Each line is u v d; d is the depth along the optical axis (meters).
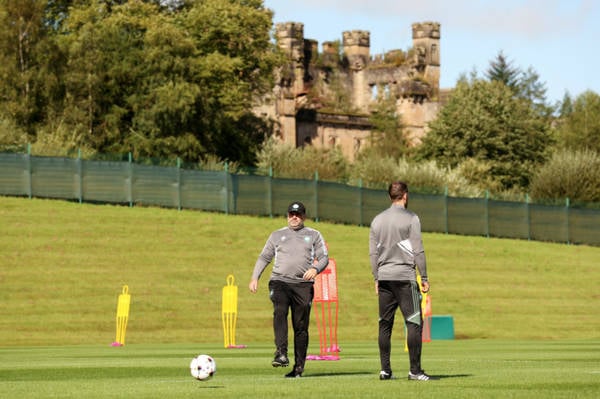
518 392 39.41
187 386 44.12
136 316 155.50
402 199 45.16
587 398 37.50
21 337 139.00
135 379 51.44
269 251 49.53
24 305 157.38
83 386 45.41
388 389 40.78
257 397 38.00
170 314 158.12
